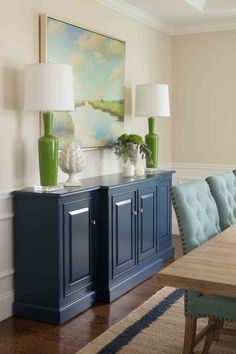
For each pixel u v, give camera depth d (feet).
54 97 10.04
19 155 10.94
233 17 17.04
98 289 11.84
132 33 15.80
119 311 11.21
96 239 11.73
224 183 10.47
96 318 10.77
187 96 18.70
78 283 11.04
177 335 9.78
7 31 10.48
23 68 10.94
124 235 12.55
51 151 10.52
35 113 11.39
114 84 14.51
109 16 14.38
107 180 12.91
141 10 15.81
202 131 18.54
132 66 15.88
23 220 10.66
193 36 18.38
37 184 11.52
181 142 18.98
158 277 6.09
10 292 10.87
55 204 10.24
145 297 12.19
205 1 16.07
